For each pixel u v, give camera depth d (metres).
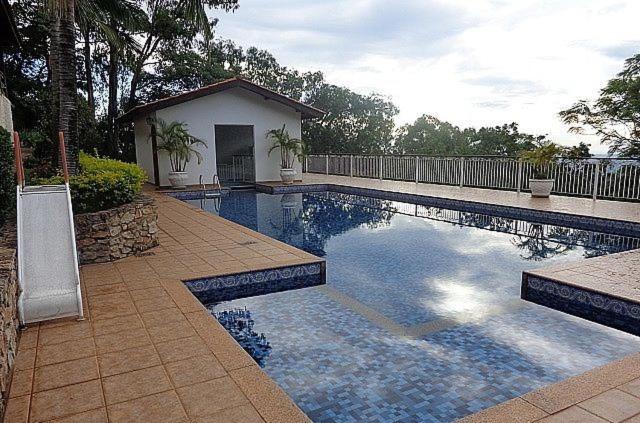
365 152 26.84
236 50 25.95
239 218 10.31
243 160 17.39
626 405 2.41
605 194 10.09
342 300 4.86
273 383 2.67
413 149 25.86
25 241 3.89
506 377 3.21
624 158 9.63
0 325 2.53
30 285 3.62
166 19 18.56
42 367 2.87
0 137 4.93
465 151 20.80
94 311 3.80
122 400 2.50
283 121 15.91
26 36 14.54
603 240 7.59
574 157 10.43
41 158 10.62
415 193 11.94
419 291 5.15
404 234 8.45
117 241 5.52
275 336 3.94
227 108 14.94
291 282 5.31
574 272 4.80
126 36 17.56
